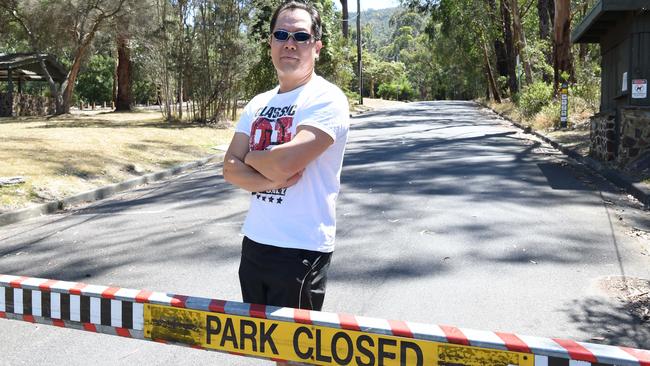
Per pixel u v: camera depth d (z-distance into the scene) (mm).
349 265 5395
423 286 4809
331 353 2062
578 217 7023
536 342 1808
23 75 37844
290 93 2562
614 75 11797
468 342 1850
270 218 2461
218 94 22609
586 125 17125
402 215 7285
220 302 2248
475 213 7293
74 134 16516
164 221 7676
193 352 3734
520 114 23844
